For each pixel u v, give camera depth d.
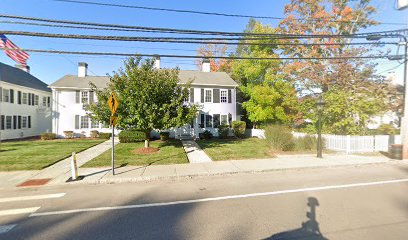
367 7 19.70
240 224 4.42
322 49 21.84
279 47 22.39
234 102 24.12
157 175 8.18
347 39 20.86
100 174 8.37
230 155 12.11
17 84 22.25
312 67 20.22
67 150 13.74
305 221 4.53
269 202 5.63
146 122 11.45
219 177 8.26
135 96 11.33
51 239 3.95
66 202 5.81
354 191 6.49
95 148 14.81
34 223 4.61
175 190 6.74
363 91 15.69
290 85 21.19
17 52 13.47
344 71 17.44
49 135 20.30
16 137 22.22
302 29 21.83
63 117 21.73
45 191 6.79
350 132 14.48
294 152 12.92
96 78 24.08
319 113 11.55
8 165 9.77
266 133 14.92
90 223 4.58
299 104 19.00
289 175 8.45
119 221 4.65
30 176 8.23
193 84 22.83
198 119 22.86
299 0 21.19
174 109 12.47
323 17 20.08
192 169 9.07
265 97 19.52
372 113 14.60
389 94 17.31
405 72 11.62
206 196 6.15
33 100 25.12
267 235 3.97
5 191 6.85
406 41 10.97
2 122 20.48
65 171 8.89
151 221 4.62
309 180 7.70
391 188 6.77
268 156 11.83
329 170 9.27
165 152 13.01
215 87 23.62
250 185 7.15
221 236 3.96
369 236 3.91
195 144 16.91
